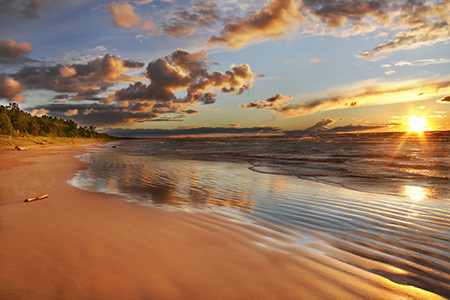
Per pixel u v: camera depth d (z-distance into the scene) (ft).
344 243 12.99
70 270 8.91
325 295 7.88
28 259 9.68
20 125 276.00
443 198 23.82
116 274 8.74
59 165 48.39
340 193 25.94
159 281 8.38
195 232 13.56
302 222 16.52
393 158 63.77
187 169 45.65
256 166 51.49
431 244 13.10
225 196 24.13
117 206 18.98
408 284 8.92
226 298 7.52
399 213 18.86
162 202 20.94
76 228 13.58
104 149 135.64
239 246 11.76
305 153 86.07
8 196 21.83
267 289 8.10
